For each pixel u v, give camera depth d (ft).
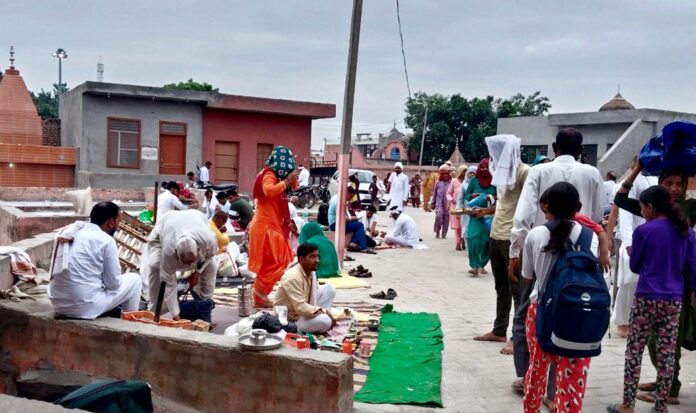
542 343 12.32
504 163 19.85
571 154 16.51
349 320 22.76
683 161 15.38
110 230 18.79
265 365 14.44
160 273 20.54
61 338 17.47
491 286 31.53
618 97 103.86
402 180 60.95
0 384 18.29
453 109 144.97
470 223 34.30
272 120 92.79
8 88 92.38
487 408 15.37
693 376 18.06
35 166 84.12
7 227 48.37
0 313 18.34
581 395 12.33
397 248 46.32
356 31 34.55
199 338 15.57
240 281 29.60
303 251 20.72
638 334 14.61
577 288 11.80
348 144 35.47
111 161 84.12
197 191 64.28
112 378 16.56
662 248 14.34
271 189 24.02
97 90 80.89
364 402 15.47
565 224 12.55
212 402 15.20
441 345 20.25
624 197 16.79
